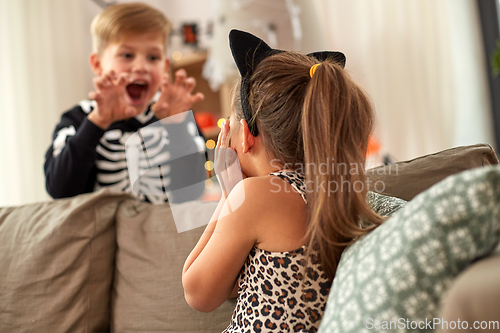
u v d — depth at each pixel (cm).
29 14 217
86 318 94
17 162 212
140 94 151
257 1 184
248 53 76
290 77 70
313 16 234
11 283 94
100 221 99
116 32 143
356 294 46
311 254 65
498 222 39
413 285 41
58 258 94
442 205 41
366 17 223
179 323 87
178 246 92
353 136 65
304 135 65
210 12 252
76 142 124
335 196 62
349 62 226
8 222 102
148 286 91
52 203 104
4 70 211
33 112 216
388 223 50
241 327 66
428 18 217
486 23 229
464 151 91
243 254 67
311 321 63
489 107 229
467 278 37
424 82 217
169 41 253
